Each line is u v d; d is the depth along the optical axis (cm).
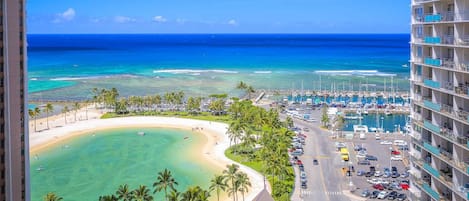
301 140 19812
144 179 15525
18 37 7394
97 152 18900
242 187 13150
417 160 8306
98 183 15150
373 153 18000
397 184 14312
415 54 8269
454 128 7019
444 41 7144
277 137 17138
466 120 6656
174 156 18288
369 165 16488
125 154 18625
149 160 17800
